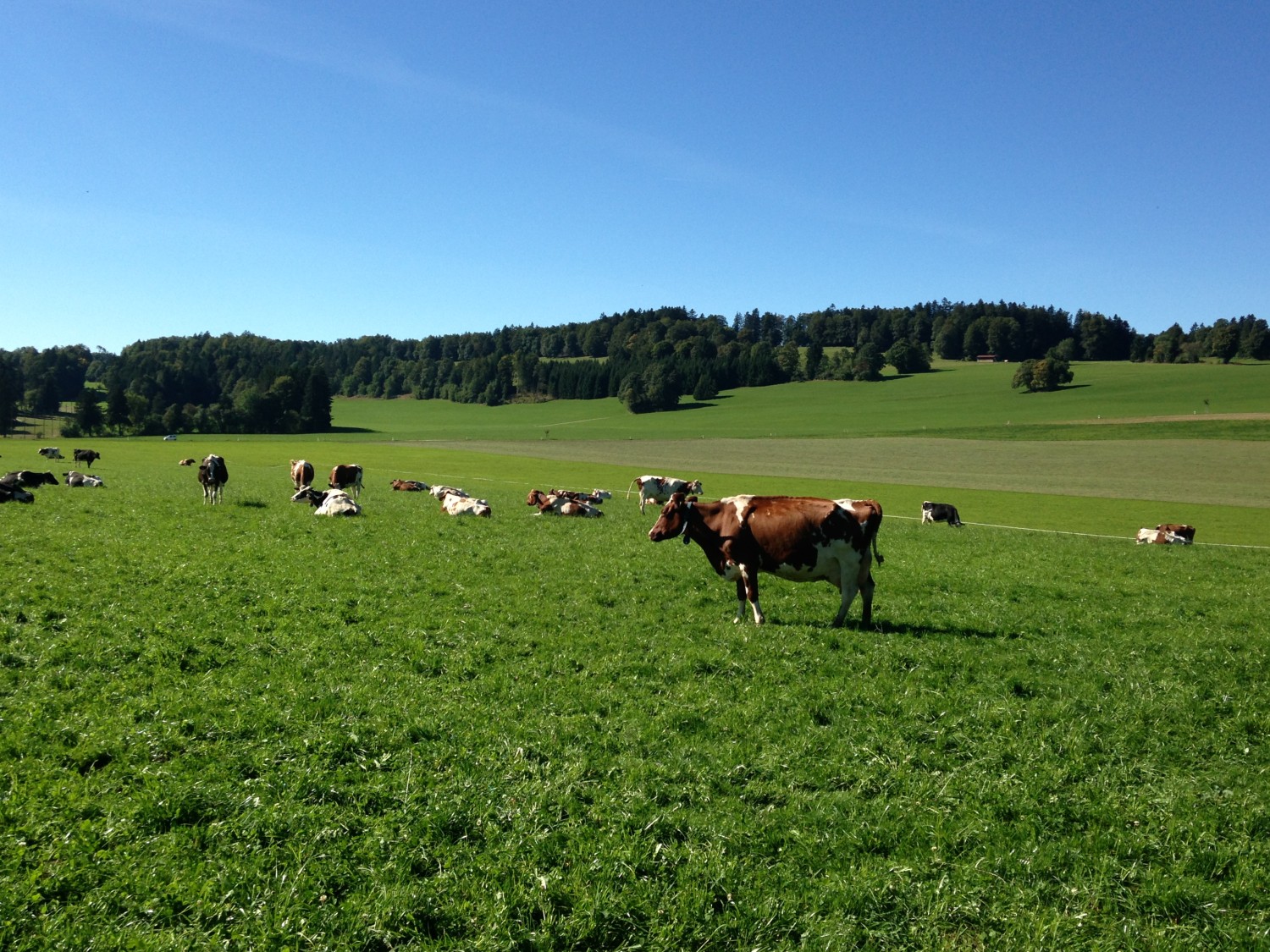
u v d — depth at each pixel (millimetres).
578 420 182500
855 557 15750
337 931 6098
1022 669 13219
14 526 22688
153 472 57062
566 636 14102
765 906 6590
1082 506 56812
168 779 8039
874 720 10633
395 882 6695
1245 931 6574
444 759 8914
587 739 9656
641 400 188250
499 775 8547
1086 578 23078
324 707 10109
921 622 16297
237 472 61844
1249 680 13273
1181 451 94438
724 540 15953
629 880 6895
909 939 6406
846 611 15859
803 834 7742
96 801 7598
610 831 7598
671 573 20453
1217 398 138875
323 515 29547
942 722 10703
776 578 20562
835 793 8625
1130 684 12578
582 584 18531
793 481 73938
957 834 7848
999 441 110562
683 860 7262
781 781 8883
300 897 6395
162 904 6250
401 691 10898
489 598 16547
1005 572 23359
